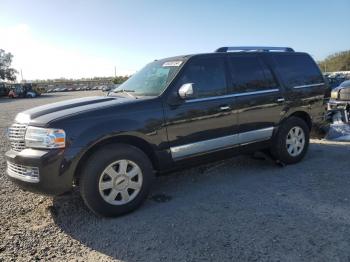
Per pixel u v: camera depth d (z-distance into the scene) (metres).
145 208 4.34
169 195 4.77
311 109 6.16
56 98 39.25
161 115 4.34
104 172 3.94
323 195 4.54
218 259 3.11
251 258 3.10
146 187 4.26
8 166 4.13
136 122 4.15
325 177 5.26
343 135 8.02
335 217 3.86
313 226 3.66
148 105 4.29
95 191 3.90
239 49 5.55
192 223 3.85
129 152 4.09
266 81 5.52
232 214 4.04
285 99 5.70
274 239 3.42
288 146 5.88
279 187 4.91
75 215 4.17
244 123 5.19
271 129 5.58
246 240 3.42
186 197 4.67
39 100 35.62
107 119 3.99
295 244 3.31
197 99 4.68
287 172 5.59
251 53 5.49
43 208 4.40
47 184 3.74
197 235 3.57
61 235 3.68
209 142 4.82
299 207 4.17
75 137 3.78
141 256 3.22
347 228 3.59
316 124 6.36
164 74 4.81
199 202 4.46
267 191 4.76
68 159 3.74
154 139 4.30
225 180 5.32
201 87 4.76
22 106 25.92
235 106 5.05
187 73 4.68
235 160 6.38
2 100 39.56
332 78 20.33
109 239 3.57
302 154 6.07
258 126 5.39
